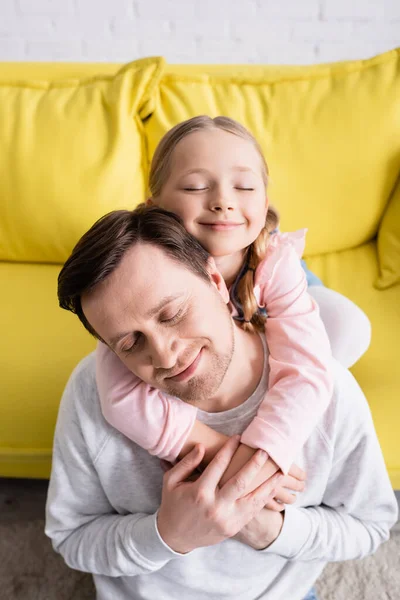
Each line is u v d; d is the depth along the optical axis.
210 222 0.74
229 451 0.68
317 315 0.77
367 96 1.40
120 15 2.03
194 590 0.85
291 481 0.71
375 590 1.22
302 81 1.43
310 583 0.93
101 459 0.76
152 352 0.62
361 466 0.79
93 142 1.39
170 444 0.68
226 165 0.74
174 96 1.42
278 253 0.79
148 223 0.62
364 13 2.04
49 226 1.42
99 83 1.44
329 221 1.47
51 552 1.31
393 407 1.14
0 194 1.40
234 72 1.46
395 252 1.45
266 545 0.76
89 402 0.76
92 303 0.61
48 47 2.11
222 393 0.72
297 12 2.04
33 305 1.39
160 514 0.70
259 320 0.78
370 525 0.86
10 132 1.40
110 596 0.90
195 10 2.03
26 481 1.39
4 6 2.01
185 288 0.61
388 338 1.30
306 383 0.69
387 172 1.43
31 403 1.18
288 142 1.40
